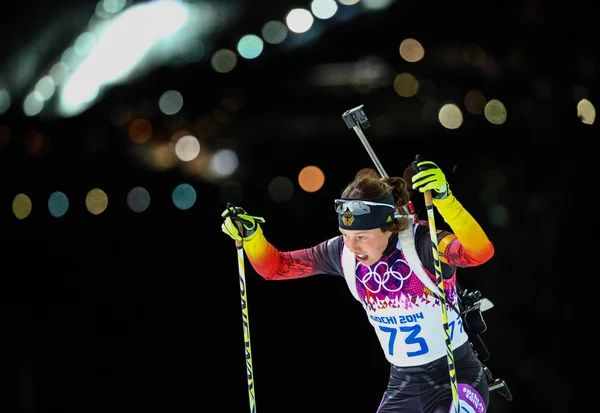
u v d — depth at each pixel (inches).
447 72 1302.9
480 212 1161.4
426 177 488.7
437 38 1321.4
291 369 997.2
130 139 1248.8
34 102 1270.9
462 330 545.3
